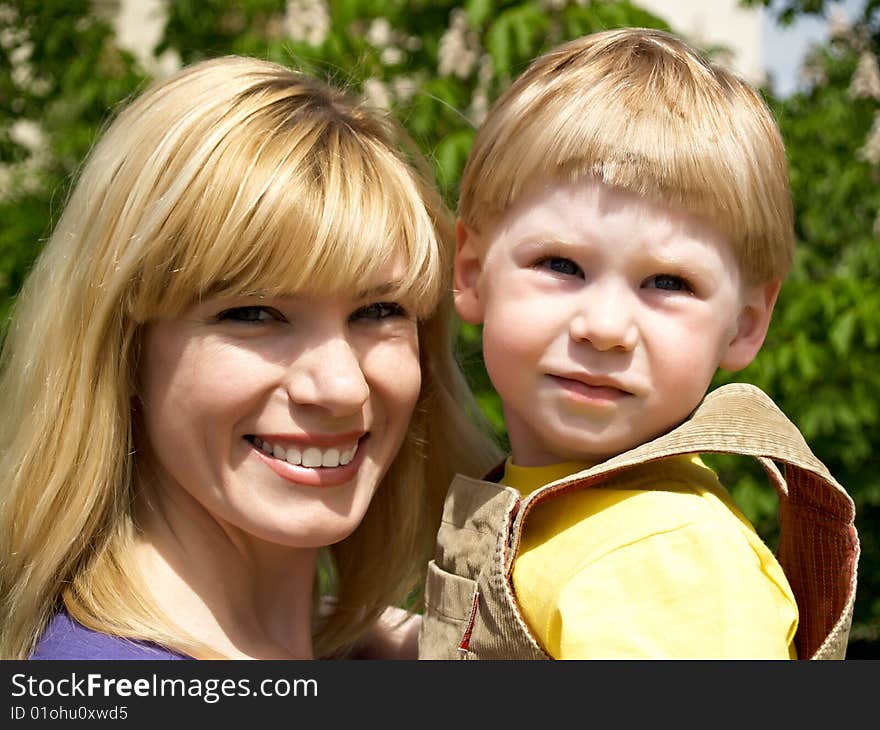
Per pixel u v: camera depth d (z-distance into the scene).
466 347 3.00
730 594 1.33
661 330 1.50
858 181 3.88
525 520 1.58
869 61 4.20
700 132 1.51
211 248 1.51
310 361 1.58
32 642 1.64
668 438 1.48
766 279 1.63
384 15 3.30
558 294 1.53
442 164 2.87
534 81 1.65
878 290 3.40
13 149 4.04
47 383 1.68
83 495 1.64
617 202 1.49
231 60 1.74
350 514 1.68
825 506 1.50
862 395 3.40
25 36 3.97
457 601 1.62
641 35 1.71
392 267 1.65
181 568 1.70
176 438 1.62
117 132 1.68
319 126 1.63
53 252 1.73
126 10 5.12
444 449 2.11
